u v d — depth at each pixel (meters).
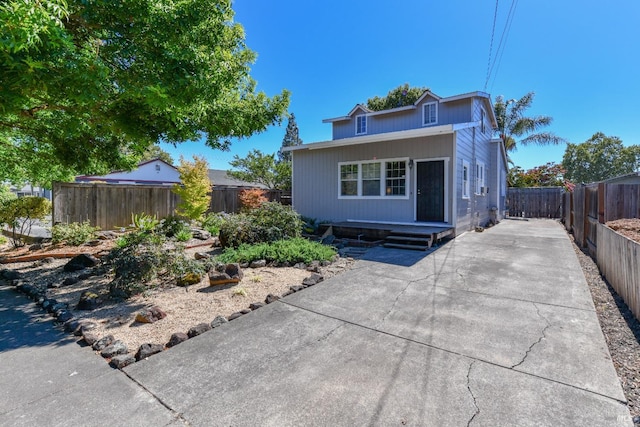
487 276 4.96
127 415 1.97
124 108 4.57
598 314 3.51
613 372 2.36
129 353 2.73
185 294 4.26
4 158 7.16
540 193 17.33
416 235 7.67
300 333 3.08
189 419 1.93
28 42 2.53
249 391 2.19
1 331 3.25
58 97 3.85
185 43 3.80
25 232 10.07
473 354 2.64
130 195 10.24
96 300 3.90
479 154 12.24
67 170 8.20
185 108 4.18
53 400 2.12
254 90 6.61
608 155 35.47
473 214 11.16
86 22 3.50
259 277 4.85
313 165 11.38
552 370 2.39
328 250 6.37
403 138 9.37
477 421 1.88
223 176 29.98
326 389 2.20
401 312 3.57
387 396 2.11
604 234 4.99
